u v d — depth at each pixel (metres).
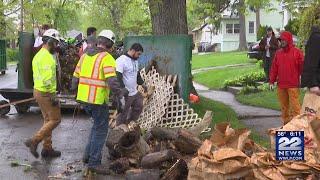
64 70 14.18
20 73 14.21
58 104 8.70
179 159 7.06
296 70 10.62
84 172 7.81
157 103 10.52
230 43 68.19
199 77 27.03
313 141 5.55
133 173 7.05
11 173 7.93
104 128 7.88
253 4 14.95
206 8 16.11
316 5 16.86
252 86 19.23
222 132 6.68
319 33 6.56
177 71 11.07
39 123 12.35
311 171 5.28
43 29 14.05
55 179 7.57
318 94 6.57
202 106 13.66
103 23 44.50
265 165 5.45
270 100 16.16
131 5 18.47
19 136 10.74
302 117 6.04
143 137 8.72
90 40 8.04
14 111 14.23
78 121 12.63
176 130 8.53
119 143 8.04
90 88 7.66
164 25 13.88
